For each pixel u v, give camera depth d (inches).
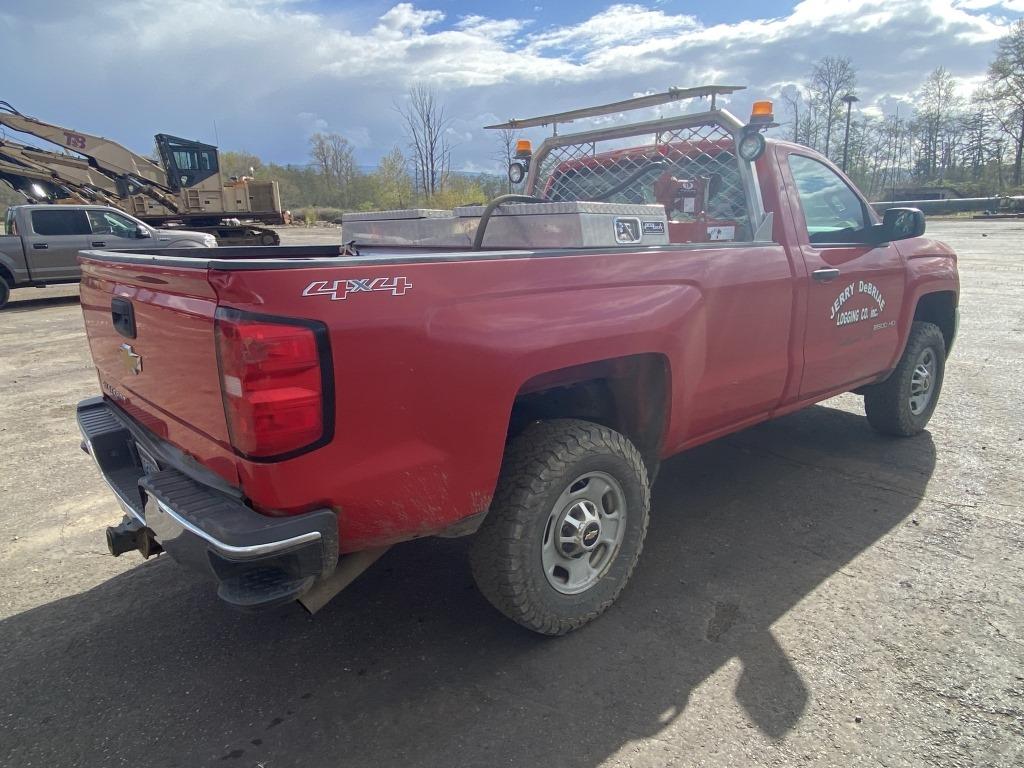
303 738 92.2
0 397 267.4
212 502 87.0
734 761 86.2
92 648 112.7
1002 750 86.8
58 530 154.4
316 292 79.6
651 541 142.9
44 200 831.1
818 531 144.9
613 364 115.3
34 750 91.1
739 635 111.0
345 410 82.4
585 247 114.9
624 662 105.4
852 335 161.0
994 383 251.0
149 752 90.5
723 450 193.8
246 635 115.5
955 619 113.6
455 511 94.3
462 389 90.7
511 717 94.9
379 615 120.2
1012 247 844.0
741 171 145.9
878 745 88.0
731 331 129.5
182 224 905.5
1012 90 2213.3
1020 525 144.9
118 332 110.7
